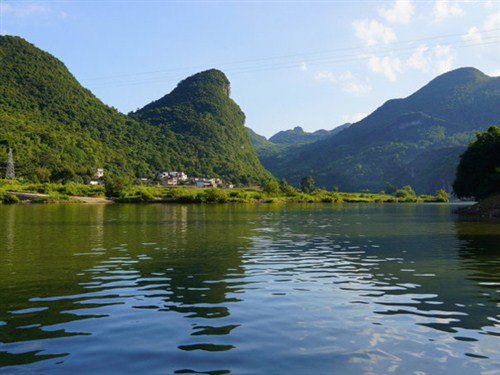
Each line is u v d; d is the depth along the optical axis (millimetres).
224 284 15758
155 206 107000
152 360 8578
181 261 21078
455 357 8797
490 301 13258
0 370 8086
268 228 41781
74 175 183000
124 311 12102
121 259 21688
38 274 17547
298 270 18672
